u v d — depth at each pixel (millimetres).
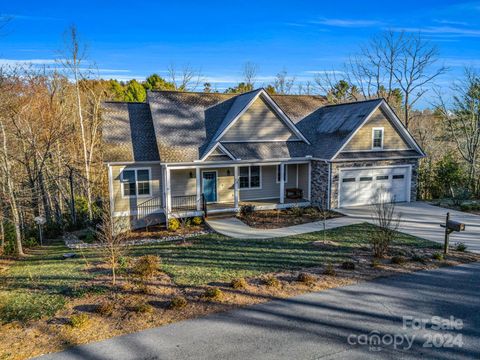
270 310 8836
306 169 22422
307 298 9461
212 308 9008
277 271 11594
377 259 12438
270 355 6996
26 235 20531
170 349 7262
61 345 7484
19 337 7828
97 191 30000
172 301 9102
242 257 13219
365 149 21484
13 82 23031
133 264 12688
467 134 29234
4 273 13469
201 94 23672
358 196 21516
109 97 37594
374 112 21375
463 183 25500
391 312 8664
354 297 9484
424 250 13383
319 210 20641
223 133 20141
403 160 22219
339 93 44094
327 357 6918
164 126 20406
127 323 8352
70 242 18531
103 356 7070
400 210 20438
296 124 23734
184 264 12617
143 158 19094
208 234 17031
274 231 16922
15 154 22094
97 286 10633
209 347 7301
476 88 29297
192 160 18781
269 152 20828
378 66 46156
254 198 22500
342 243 14586
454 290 9852
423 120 40188
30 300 9852
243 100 21891
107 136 19703
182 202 20688
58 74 30906
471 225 17188
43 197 23109
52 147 25641
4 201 19750
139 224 19344
